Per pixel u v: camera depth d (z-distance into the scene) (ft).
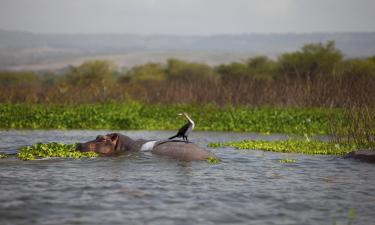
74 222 66.18
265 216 70.38
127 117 193.16
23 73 618.44
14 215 68.33
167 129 185.98
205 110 215.72
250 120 189.57
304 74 320.50
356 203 77.56
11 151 118.32
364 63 393.50
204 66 628.28
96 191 81.30
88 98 262.06
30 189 81.66
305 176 96.02
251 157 115.85
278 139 157.58
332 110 204.54
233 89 248.73
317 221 68.80
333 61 438.40
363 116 138.51
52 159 107.65
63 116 189.67
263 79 265.95
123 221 66.95
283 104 236.63
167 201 76.59
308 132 175.11
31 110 202.28
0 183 85.15
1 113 193.26
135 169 98.89
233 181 90.63
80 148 116.57
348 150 125.49
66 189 82.17
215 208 73.61
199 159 110.11
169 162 106.22
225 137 161.68
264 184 88.79
